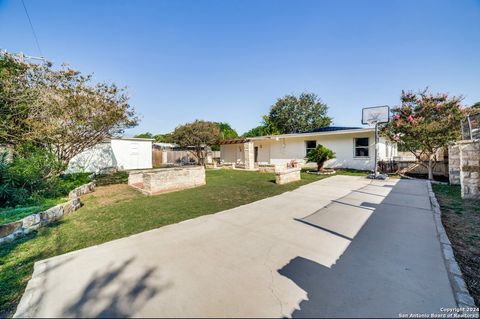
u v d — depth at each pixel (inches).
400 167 494.0
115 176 523.2
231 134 1359.5
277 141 735.7
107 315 73.6
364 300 78.0
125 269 103.4
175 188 320.5
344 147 586.2
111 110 345.4
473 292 82.8
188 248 125.6
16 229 153.7
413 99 410.0
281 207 214.1
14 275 106.3
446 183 345.4
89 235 154.3
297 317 70.7
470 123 278.8
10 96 254.5
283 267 102.5
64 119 311.7
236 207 217.9
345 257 111.0
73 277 97.6
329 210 200.7
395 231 145.3
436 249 117.9
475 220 167.3
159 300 80.8
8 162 254.5
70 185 328.2
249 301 79.0
